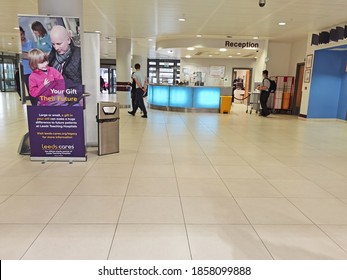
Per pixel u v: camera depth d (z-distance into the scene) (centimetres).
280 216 290
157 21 877
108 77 2362
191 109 1196
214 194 340
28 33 410
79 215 280
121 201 314
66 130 441
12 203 303
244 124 898
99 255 220
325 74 1033
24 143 484
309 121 1027
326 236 256
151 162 461
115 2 678
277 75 1266
